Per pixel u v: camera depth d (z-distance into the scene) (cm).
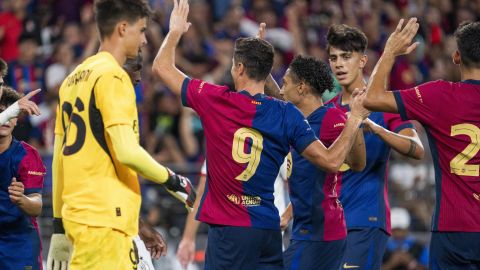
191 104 2083
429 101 2047
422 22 5994
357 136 2241
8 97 2417
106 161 1934
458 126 2045
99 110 1925
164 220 4147
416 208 4372
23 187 2259
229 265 2059
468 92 2045
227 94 2058
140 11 1983
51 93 4641
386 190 2577
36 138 4469
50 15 5384
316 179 2275
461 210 2055
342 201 2520
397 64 5456
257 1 5728
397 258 4056
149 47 5112
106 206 1916
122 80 1933
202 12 5366
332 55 2534
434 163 2106
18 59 4916
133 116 1936
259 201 2072
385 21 6175
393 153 4494
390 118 2509
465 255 2061
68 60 4966
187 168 4381
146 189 4247
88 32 5191
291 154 2295
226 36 5509
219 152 2061
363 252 2483
